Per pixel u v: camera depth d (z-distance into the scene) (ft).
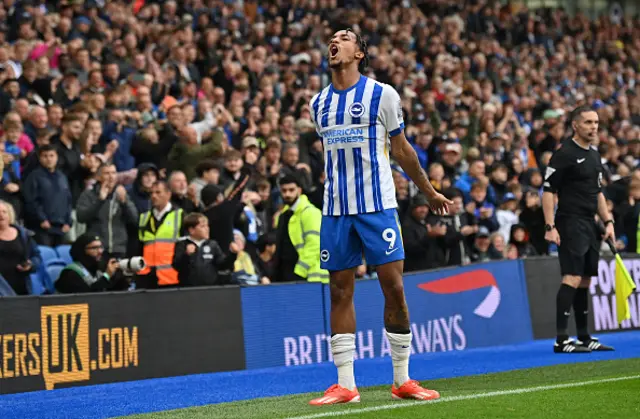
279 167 111.75
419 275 97.40
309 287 91.04
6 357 69.82
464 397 52.11
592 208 86.53
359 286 93.76
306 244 91.40
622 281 86.33
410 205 102.32
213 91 129.39
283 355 88.02
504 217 120.26
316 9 195.83
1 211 81.66
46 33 132.16
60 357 73.00
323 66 171.01
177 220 89.81
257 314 86.63
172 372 79.92
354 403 50.96
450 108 166.40
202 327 82.48
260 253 97.66
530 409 46.91
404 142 51.42
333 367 84.12
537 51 227.81
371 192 50.88
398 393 52.65
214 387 69.92
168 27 146.41
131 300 78.02
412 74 175.52
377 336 94.53
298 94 145.18
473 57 195.93
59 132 104.17
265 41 167.12
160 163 107.96
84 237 81.61
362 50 51.72
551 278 109.91
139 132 108.47
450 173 127.75
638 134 180.04
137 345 78.02
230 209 92.38
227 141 115.24
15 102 107.04
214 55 145.79
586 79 227.81
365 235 50.96
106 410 57.26
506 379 66.64
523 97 192.13
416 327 96.02
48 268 90.84
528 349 94.84
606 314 110.52
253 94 144.66
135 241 95.71
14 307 70.69
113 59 133.49
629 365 73.05
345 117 50.96
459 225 107.86
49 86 116.06
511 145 154.40
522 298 106.83
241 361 84.74
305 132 123.03
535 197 118.42
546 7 260.62
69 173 100.17
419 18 209.36
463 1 230.68
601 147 158.71
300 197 92.53
